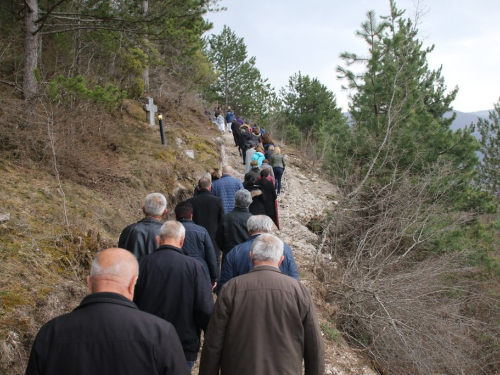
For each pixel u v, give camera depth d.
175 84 20.27
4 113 7.21
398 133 10.87
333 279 8.38
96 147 8.88
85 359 1.95
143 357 1.98
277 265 2.98
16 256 4.62
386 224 8.80
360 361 6.26
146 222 4.07
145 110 12.16
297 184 15.13
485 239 10.64
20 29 9.29
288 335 2.73
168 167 9.70
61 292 4.47
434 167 9.85
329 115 32.03
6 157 6.95
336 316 7.31
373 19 11.39
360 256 8.65
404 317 7.36
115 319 2.02
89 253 5.38
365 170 10.82
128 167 8.78
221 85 38.09
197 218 5.70
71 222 5.85
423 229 9.02
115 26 9.19
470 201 10.90
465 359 7.86
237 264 3.75
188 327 3.23
